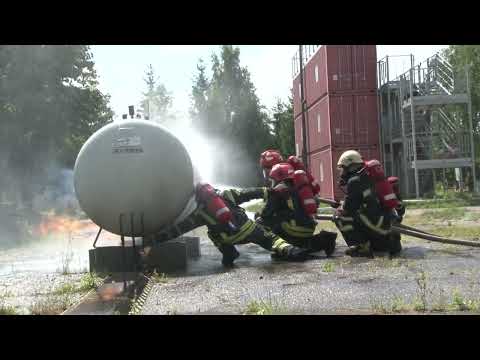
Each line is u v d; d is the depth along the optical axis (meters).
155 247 9.44
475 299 6.12
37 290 8.07
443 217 17.98
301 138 39.19
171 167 9.11
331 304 6.16
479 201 24.39
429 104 28.62
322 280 7.66
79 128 30.38
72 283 8.61
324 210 22.89
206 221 9.65
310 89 36.09
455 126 29.62
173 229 9.88
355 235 9.91
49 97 27.08
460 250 10.44
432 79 30.69
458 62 40.62
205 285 7.70
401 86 29.69
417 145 30.02
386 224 9.83
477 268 8.22
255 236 9.77
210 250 12.70
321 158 33.47
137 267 9.38
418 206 23.84
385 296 6.46
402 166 32.47
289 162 11.09
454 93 29.25
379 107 31.53
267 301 6.39
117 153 9.05
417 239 12.45
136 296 7.07
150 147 9.06
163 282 8.13
